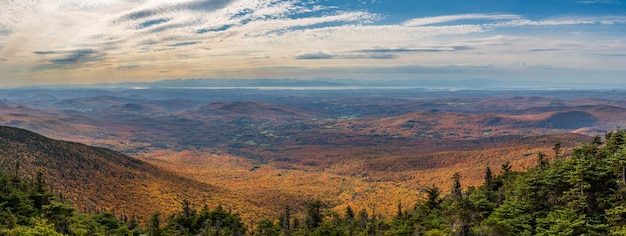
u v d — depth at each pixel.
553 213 45.03
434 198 75.00
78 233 58.41
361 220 84.38
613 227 41.09
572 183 47.34
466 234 51.09
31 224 58.22
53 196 70.88
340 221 85.31
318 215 83.88
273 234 80.25
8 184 70.94
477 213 52.44
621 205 42.25
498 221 48.41
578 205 45.81
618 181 44.56
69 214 62.84
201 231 79.88
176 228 83.62
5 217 57.62
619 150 49.25
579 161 48.91
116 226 72.50
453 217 56.06
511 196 56.41
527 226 46.16
